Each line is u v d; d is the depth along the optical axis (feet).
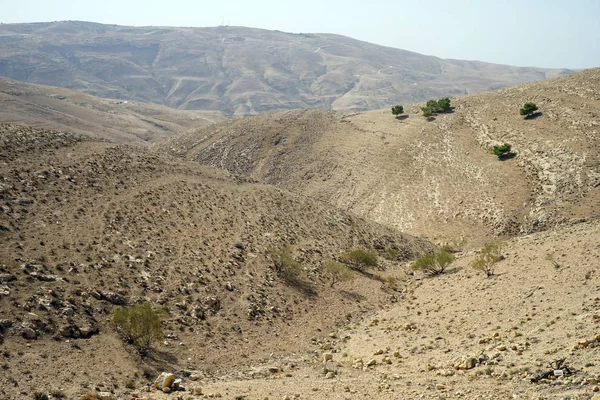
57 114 514.27
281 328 97.96
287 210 173.58
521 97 306.35
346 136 352.90
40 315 73.97
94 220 114.21
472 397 46.93
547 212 192.54
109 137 490.90
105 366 67.26
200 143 402.11
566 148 226.38
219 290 105.19
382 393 53.98
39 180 123.95
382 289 129.80
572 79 302.66
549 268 99.50
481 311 87.10
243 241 134.31
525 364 52.90
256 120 415.23
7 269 82.23
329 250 152.97
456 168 254.88
